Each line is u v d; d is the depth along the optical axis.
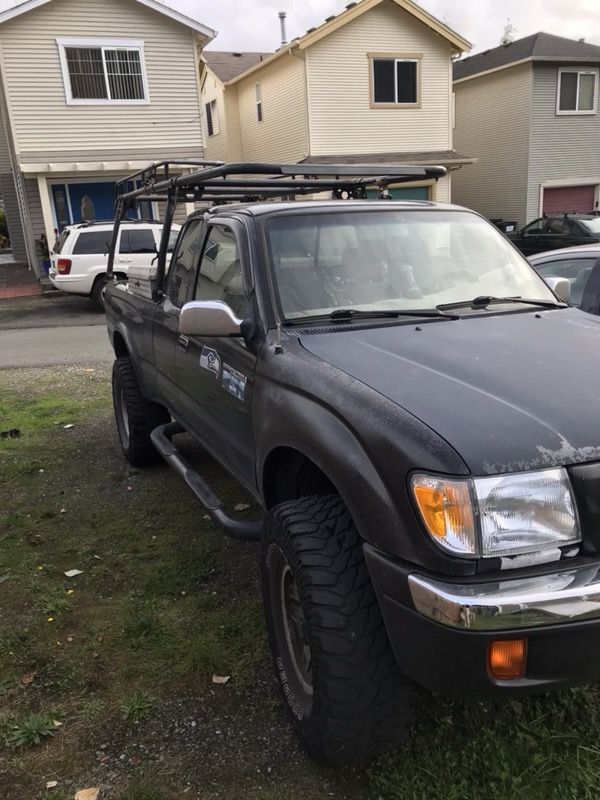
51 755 2.53
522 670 1.88
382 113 21.94
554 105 24.86
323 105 21.27
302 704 2.46
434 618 1.88
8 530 4.45
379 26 21.23
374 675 2.15
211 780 2.39
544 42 24.91
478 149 27.45
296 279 3.09
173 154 19.58
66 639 3.24
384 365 2.45
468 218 3.78
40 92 18.06
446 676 1.91
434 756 2.39
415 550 1.95
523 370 2.38
